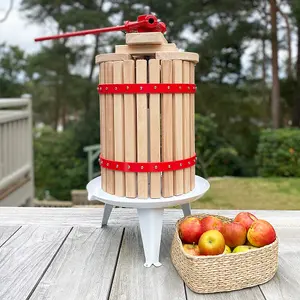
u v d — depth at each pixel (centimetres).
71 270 142
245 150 791
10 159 391
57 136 846
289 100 830
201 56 750
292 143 562
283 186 472
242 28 733
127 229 182
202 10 746
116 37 799
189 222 142
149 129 143
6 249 159
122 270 142
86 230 180
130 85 142
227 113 794
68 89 824
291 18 784
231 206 379
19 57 905
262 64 795
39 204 572
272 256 133
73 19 766
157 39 143
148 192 147
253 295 125
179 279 135
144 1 756
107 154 152
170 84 143
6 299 123
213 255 129
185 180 152
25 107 459
